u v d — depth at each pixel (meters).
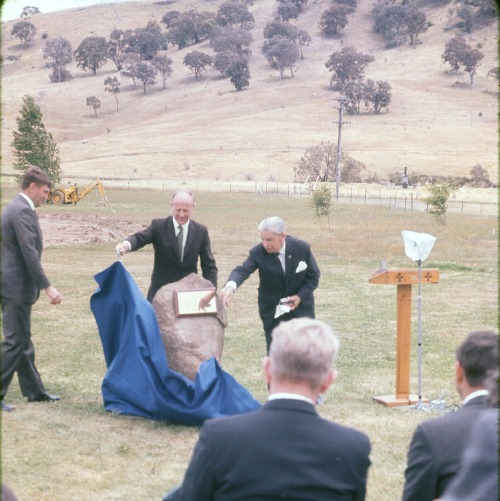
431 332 12.52
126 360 7.56
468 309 14.77
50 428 7.07
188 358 7.57
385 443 6.97
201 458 2.82
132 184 115.06
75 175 148.00
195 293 7.74
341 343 11.66
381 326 13.06
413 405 8.28
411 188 107.19
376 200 76.75
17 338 7.56
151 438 6.89
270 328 8.05
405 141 175.00
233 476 2.76
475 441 2.34
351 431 2.88
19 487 5.64
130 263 22.50
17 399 8.05
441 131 185.50
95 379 9.12
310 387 2.87
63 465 6.15
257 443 2.78
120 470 6.11
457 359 3.25
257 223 40.47
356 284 18.27
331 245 28.20
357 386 9.12
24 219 7.38
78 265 21.84
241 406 7.17
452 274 20.36
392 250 26.42
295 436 2.80
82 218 41.12
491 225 39.44
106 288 7.72
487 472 2.28
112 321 7.72
